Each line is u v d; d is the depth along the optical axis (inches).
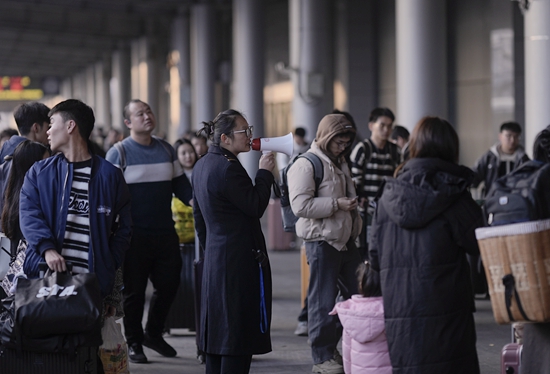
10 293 291.0
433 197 245.3
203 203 307.0
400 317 253.1
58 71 4136.3
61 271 274.5
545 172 242.2
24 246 295.6
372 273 275.3
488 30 1120.8
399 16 924.6
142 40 2423.7
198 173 310.0
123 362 310.5
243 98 1498.5
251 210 300.8
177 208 486.3
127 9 1951.3
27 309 264.2
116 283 311.3
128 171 414.9
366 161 486.6
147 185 417.1
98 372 307.4
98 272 283.9
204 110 1840.6
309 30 1245.7
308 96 1237.7
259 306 305.1
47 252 274.8
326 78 1253.1
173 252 425.7
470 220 250.2
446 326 250.2
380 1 1389.0
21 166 309.0
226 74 1980.8
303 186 381.4
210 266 304.7
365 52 1402.6
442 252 250.7
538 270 229.8
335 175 390.0
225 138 309.0
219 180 300.8
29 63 3641.7
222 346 300.4
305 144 883.4
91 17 2245.3
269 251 943.0
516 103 1055.0
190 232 487.2
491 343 451.5
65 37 2632.9
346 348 285.1
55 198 284.4
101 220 286.2
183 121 2015.3
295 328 504.1
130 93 2815.0
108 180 288.7
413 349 250.7
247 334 302.2
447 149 255.6
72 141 288.2
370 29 1400.1
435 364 249.8
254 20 1498.5
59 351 269.3
